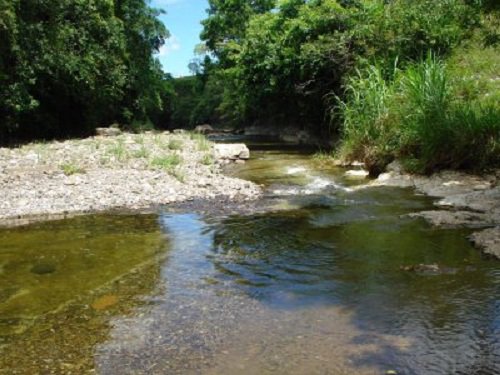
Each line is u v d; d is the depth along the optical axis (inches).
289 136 1146.0
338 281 221.8
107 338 175.2
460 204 356.5
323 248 271.3
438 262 238.7
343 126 666.8
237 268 244.2
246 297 207.9
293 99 971.9
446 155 458.3
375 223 318.7
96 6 1087.6
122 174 491.2
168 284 225.3
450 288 206.5
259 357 158.4
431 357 153.5
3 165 536.4
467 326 172.7
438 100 479.8
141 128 1387.8
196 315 191.9
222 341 170.2
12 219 353.1
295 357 157.5
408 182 454.6
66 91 981.8
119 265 252.4
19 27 816.9
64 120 1065.5
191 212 368.5
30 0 847.1
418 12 693.9
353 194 420.8
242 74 1014.4
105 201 400.5
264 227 319.9
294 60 836.0
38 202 393.1
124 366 156.0
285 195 427.5
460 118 457.7
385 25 698.8
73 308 201.3
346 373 146.8
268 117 1378.0
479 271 224.1
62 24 966.4
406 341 164.2
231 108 1721.2
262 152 799.7
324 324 180.2
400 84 548.1
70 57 946.7
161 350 165.5
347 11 770.2
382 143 522.0
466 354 154.5
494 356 152.8
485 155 442.0
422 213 334.3
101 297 212.1
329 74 800.9
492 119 449.1
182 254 268.7
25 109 834.2
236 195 427.8
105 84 1121.4
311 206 378.9
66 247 284.7
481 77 590.9
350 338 168.4
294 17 933.8
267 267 244.2
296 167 601.6
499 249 246.8
